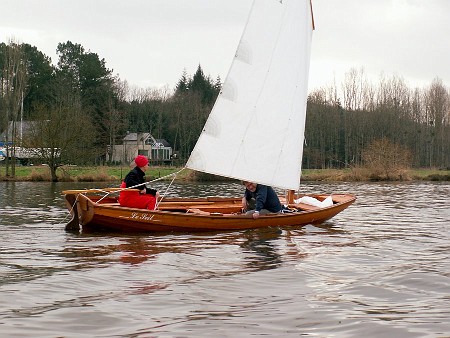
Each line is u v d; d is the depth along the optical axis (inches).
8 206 845.8
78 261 399.5
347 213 789.2
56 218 676.1
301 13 613.3
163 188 1427.2
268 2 591.8
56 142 1754.4
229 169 593.0
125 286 326.0
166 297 302.2
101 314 269.0
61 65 3489.2
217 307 284.0
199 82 4384.8
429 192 1300.4
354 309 281.1
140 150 3324.3
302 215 597.6
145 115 3666.3
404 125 3107.8
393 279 347.3
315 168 2896.2
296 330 247.9
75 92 3107.8
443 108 3257.9
